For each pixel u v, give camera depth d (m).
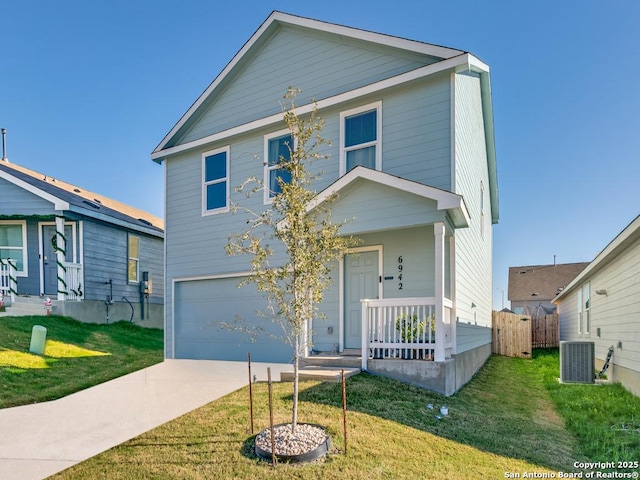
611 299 9.57
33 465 3.81
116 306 14.23
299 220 4.25
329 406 5.16
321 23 9.08
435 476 3.58
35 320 10.85
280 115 9.36
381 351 7.41
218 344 10.13
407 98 8.09
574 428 5.61
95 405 5.62
